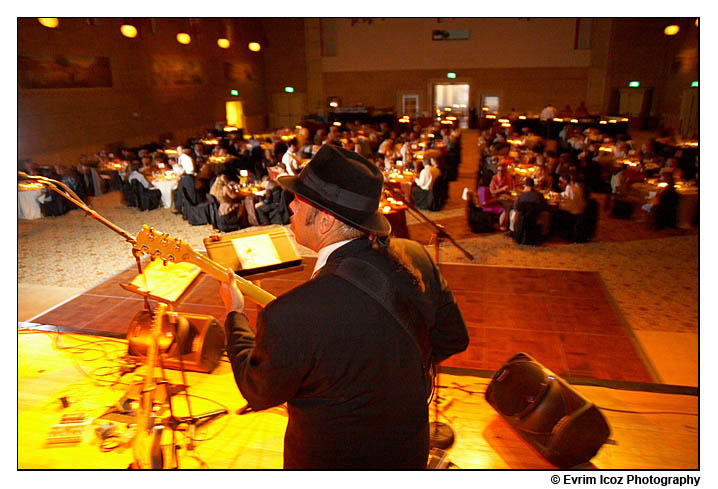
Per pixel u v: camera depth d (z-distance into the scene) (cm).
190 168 1173
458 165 1549
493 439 248
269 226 978
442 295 148
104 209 1124
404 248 145
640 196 972
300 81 2667
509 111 2494
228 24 2302
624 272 708
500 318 564
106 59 1578
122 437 241
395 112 2511
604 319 561
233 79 2381
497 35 2417
